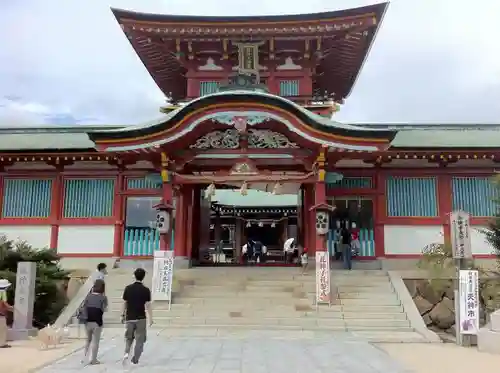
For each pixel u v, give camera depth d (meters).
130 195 23.38
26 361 11.19
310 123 18.88
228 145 20.22
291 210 37.72
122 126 26.61
